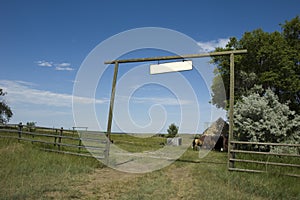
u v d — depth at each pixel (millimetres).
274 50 16906
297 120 12938
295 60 17625
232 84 7457
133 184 5805
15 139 11688
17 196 4312
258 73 18094
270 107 13703
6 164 6898
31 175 5953
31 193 4574
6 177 5582
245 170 6734
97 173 7047
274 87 17953
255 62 18297
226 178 6047
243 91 17625
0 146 9898
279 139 12156
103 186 5562
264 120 12750
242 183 5586
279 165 6406
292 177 6121
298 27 18766
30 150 9359
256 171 6570
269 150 12203
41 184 5207
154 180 6219
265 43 17453
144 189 5285
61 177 5980
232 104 7367
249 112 13023
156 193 5059
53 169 6660
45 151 9750
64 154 9203
